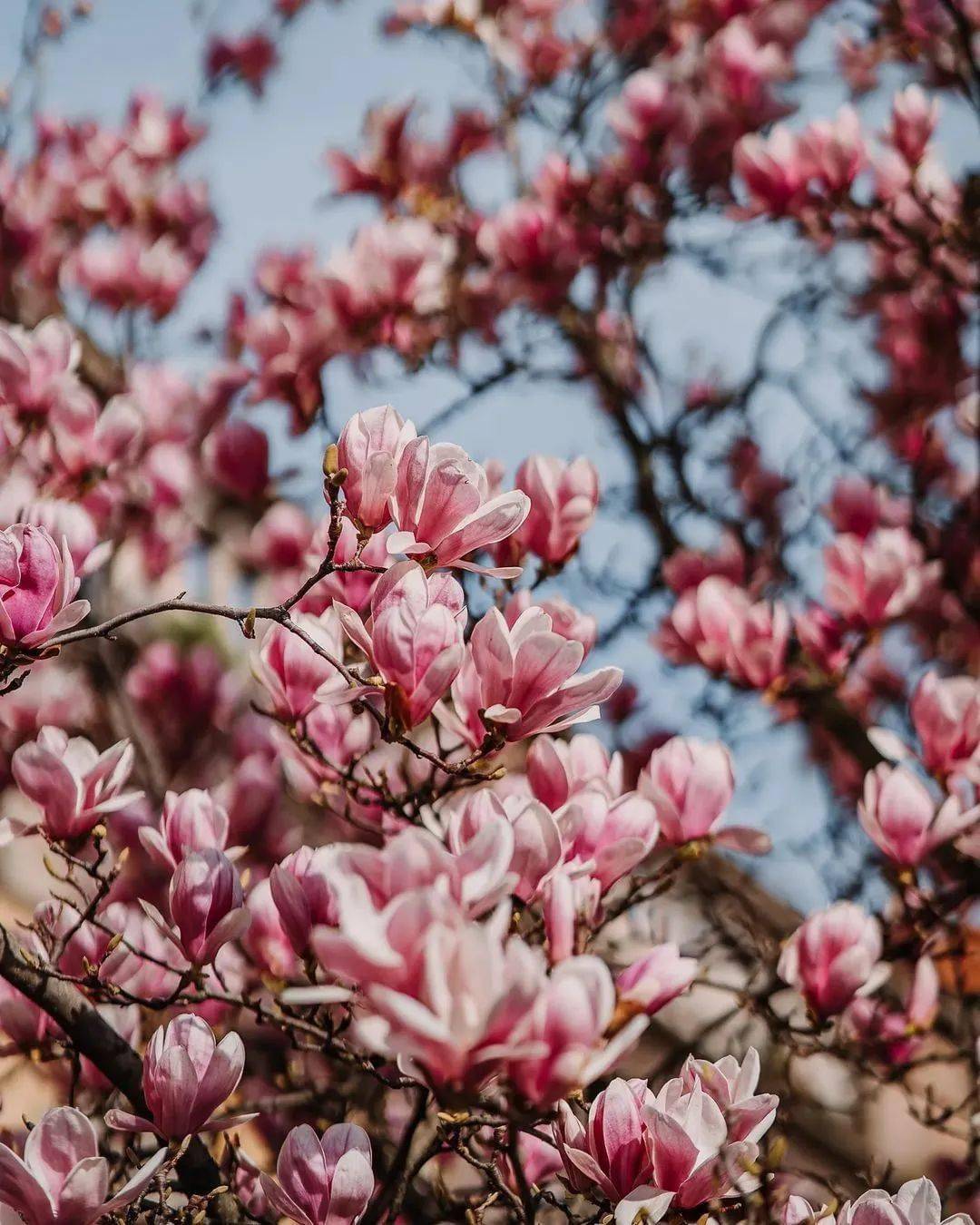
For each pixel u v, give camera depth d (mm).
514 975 1521
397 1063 1897
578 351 6777
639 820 2604
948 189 6152
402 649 2242
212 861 2639
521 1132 2717
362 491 2307
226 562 6359
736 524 6469
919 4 6531
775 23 6879
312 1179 2270
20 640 2354
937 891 3945
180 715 6082
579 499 3342
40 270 6852
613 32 7285
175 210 7566
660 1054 5312
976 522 6855
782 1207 2631
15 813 5750
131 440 4008
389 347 5555
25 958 2674
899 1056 4113
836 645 4711
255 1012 2689
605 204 6496
